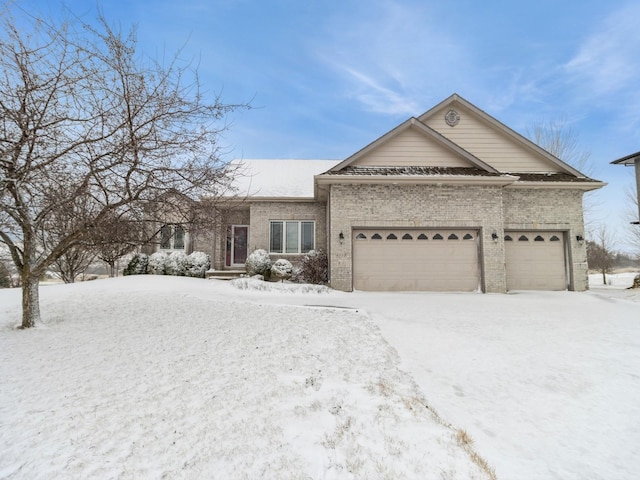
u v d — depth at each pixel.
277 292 12.18
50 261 6.73
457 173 13.46
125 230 6.62
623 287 17.14
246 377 4.39
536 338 6.38
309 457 2.84
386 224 13.41
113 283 12.19
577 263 14.03
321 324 7.12
